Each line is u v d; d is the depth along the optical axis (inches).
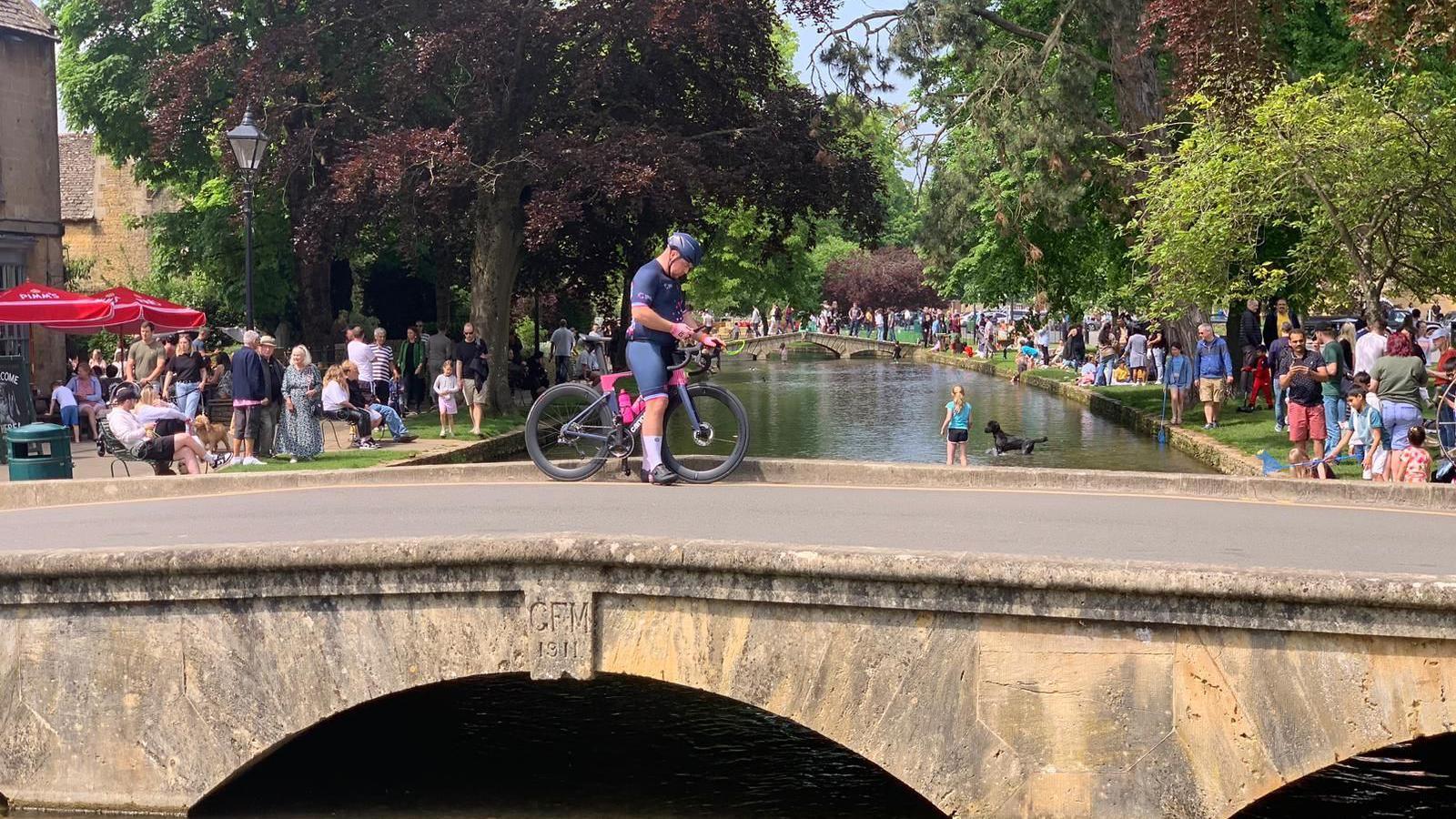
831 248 4010.8
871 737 331.3
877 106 1310.3
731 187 1257.4
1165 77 1353.3
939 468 568.4
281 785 400.2
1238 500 542.0
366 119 1317.7
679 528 444.8
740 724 469.7
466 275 1729.8
